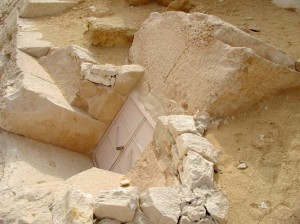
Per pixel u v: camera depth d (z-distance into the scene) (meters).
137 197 2.93
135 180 3.86
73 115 5.16
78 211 2.93
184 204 2.91
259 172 3.33
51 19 7.03
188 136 3.56
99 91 5.18
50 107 4.99
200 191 3.04
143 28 5.61
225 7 6.28
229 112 3.97
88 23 6.32
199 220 2.81
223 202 3.01
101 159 5.45
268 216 2.98
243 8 6.19
